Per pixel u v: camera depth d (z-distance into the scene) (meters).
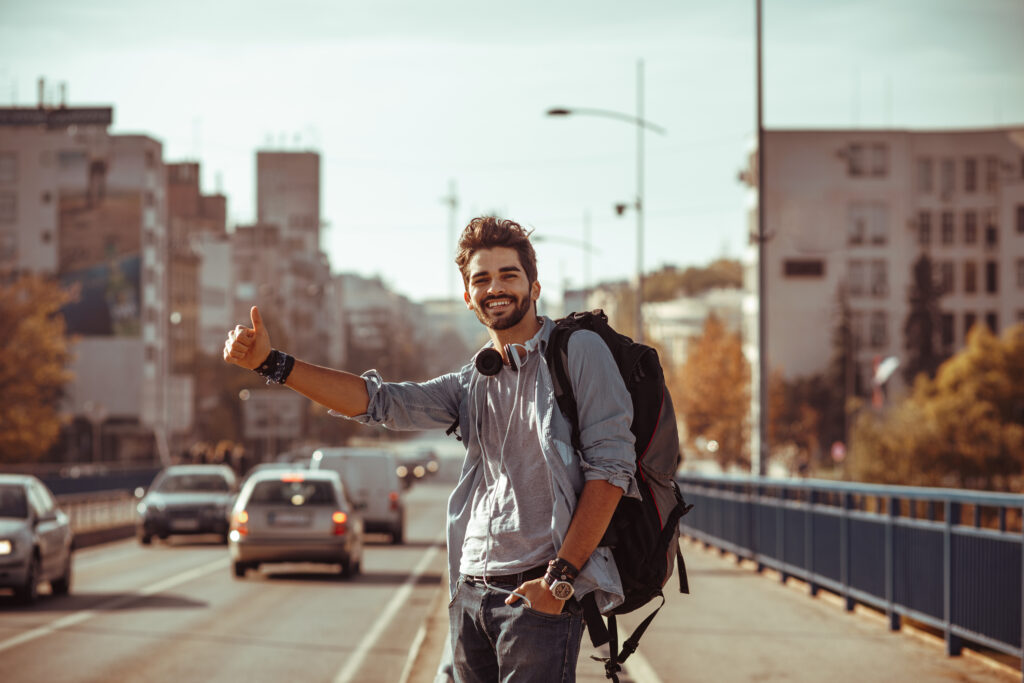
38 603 18.47
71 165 103.25
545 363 4.08
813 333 104.69
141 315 102.31
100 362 101.81
